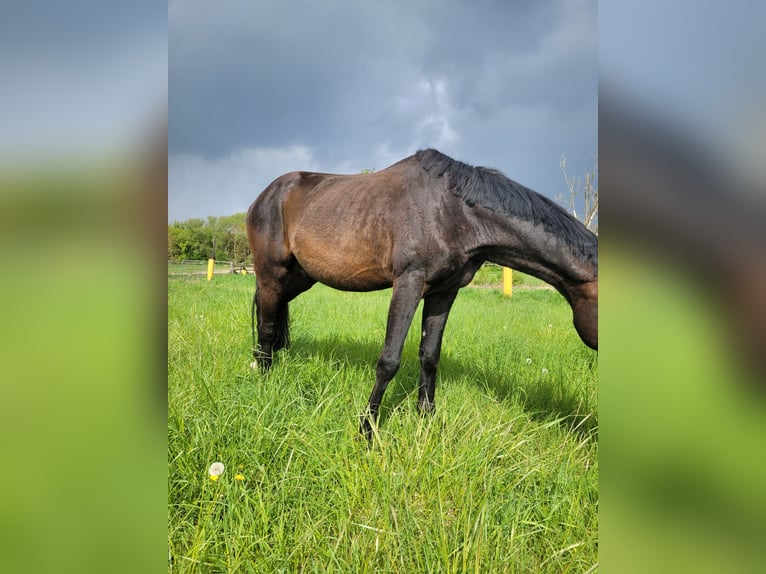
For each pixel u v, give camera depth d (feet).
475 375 11.23
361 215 8.77
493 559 4.95
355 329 16.12
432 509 5.78
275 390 8.54
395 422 7.90
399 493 5.92
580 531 5.50
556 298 30.91
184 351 11.38
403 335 8.05
